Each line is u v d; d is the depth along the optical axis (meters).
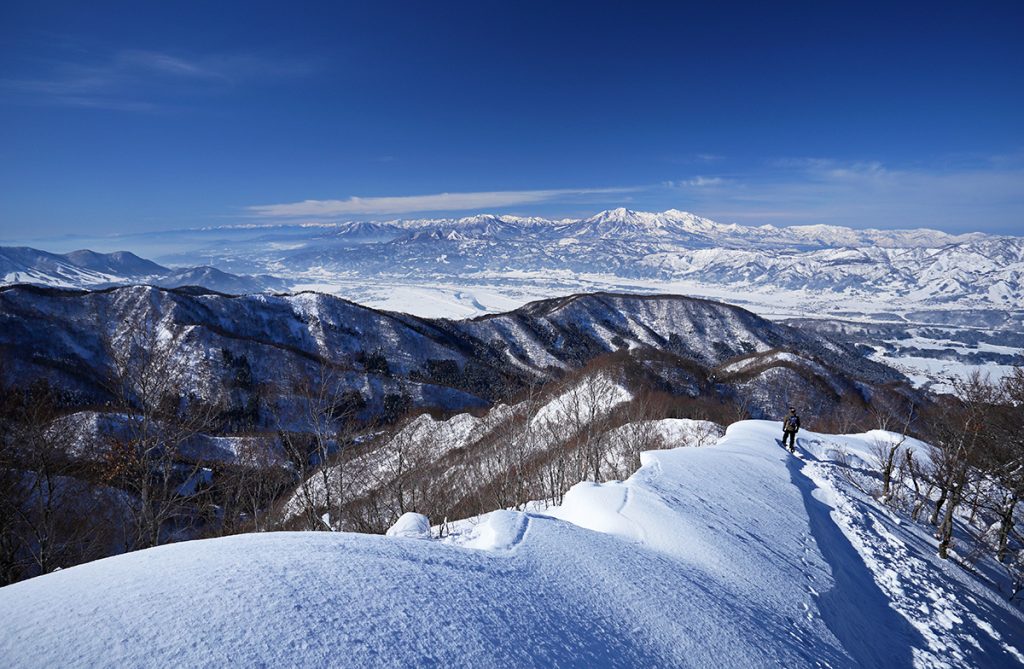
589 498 14.27
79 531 19.34
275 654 4.89
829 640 10.00
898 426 52.28
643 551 11.20
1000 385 21.89
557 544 10.02
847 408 71.19
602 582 8.95
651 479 16.91
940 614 13.80
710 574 11.08
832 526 18.42
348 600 6.14
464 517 29.00
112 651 4.60
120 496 20.80
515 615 6.89
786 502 18.19
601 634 7.26
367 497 29.88
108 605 5.39
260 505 28.67
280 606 5.73
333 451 32.59
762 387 78.94
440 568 7.71
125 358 19.86
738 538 13.43
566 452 36.41
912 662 11.15
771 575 11.97
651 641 7.59
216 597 5.73
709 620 8.75
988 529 23.69
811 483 22.64
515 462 31.66
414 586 6.89
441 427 50.12
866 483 25.75
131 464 19.17
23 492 18.47
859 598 13.41
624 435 39.66
